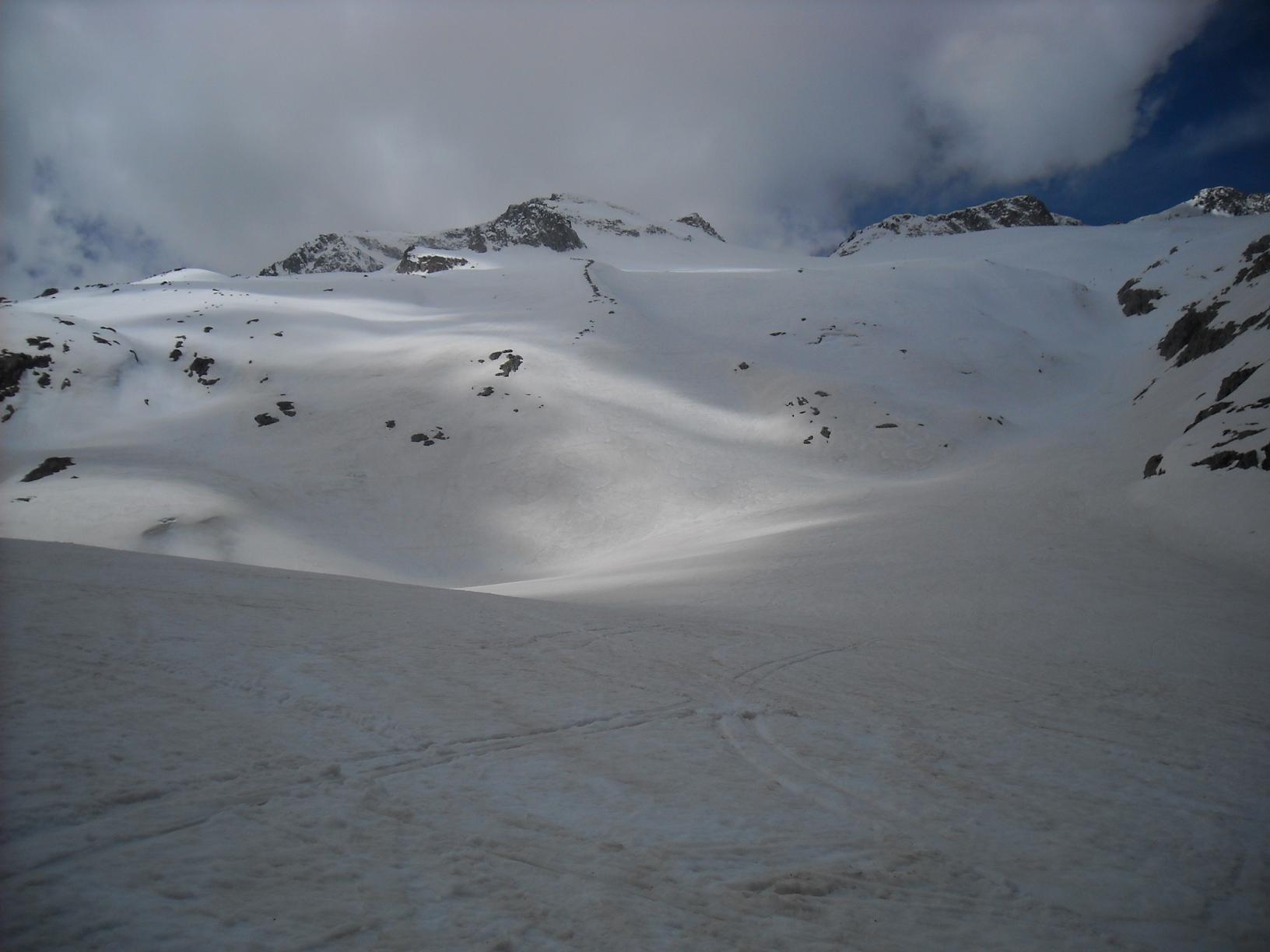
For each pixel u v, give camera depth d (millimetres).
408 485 54000
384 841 4809
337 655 9406
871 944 4230
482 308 100625
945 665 13523
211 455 56094
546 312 93062
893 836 5836
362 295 107875
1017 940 4480
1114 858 5844
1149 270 107688
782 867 5086
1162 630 18766
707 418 66312
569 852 4961
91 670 7527
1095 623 19391
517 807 5602
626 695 9250
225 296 96562
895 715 9602
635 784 6332
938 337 88250
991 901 4945
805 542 34406
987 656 14758
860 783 6949
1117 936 4648
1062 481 44656
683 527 48125
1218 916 5062
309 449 57750
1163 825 6637
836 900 4719
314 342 80312
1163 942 4648
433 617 12984
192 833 4578
